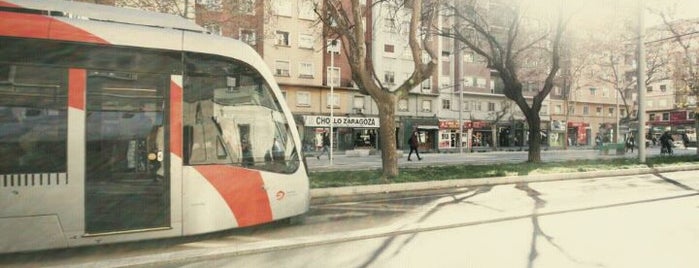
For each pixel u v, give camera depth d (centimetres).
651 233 615
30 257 523
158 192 561
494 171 1416
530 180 1297
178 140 573
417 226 661
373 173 1364
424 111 4316
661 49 3234
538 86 5059
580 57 2748
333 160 2538
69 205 520
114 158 541
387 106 1269
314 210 831
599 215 750
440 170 1461
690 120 6172
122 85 548
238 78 625
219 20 2067
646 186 1162
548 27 1981
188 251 524
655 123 6656
